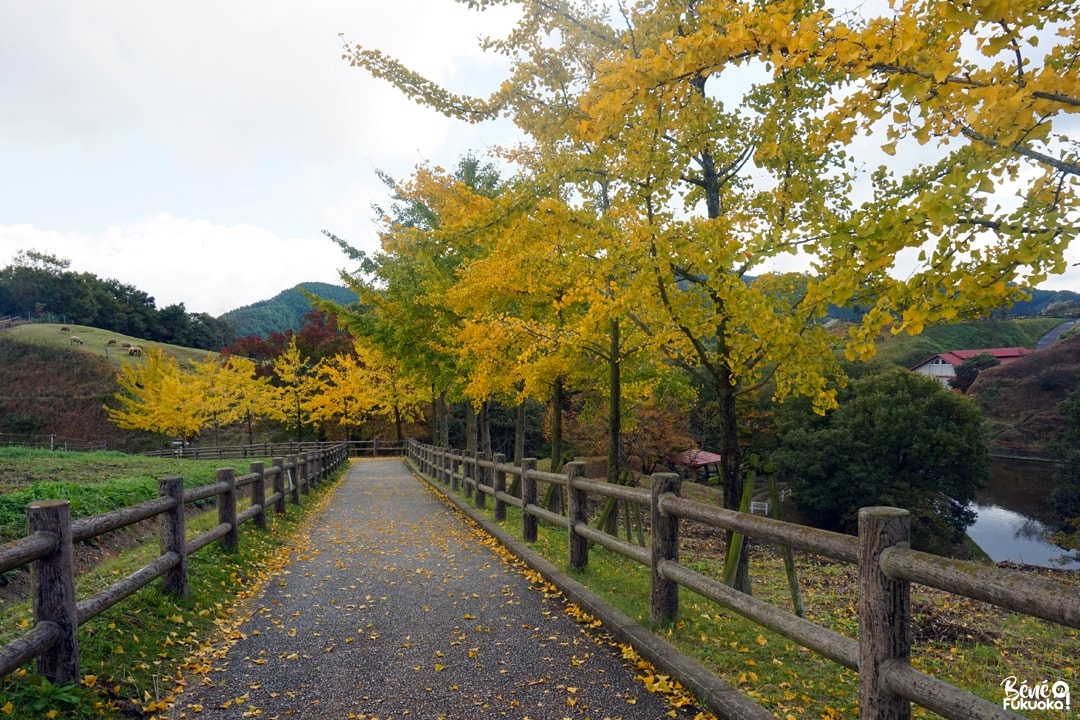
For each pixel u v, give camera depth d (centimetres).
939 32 301
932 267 299
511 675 374
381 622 484
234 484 678
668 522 424
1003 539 3594
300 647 429
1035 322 9962
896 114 314
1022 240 275
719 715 310
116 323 10312
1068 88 254
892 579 226
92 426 5591
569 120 513
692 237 483
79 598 447
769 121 500
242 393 3966
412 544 825
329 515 1141
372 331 1964
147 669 363
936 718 329
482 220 563
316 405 3806
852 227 292
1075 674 477
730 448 592
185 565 489
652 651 379
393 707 334
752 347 493
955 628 607
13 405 5712
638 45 462
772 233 346
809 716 307
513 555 729
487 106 538
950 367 7300
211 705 336
